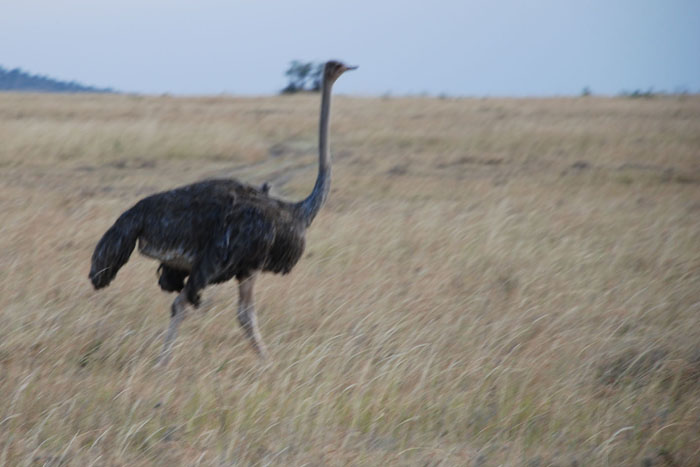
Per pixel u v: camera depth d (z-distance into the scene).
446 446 16.48
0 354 19.73
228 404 17.34
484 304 24.83
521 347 21.56
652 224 38.25
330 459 15.54
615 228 37.19
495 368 19.50
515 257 30.75
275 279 26.86
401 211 41.12
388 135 74.56
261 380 18.31
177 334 20.12
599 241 34.06
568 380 19.41
